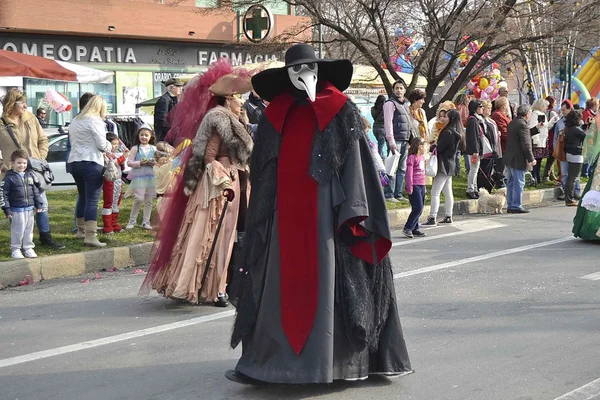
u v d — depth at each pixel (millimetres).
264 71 5289
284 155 5246
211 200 7758
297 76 5164
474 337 6625
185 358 6270
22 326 7414
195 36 29875
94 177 10375
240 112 8227
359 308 5074
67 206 13250
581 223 11164
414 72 19031
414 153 11805
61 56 27656
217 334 6926
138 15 28547
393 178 14391
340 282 5105
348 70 5344
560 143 16016
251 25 27078
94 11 27578
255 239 5270
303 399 5219
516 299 7918
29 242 9719
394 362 5324
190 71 30531
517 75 26297
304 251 5109
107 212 11180
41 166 9984
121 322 7445
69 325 7398
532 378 5609
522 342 6465
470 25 17375
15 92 10656
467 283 8672
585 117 18359
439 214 14156
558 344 6402
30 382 5828
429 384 5480
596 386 5434
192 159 7793
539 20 18062
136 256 10430
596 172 11016
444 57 21078
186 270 7758
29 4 26250
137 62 29281
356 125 5215
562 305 7648
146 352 6469
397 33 19172
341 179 5148
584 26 17703
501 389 5391
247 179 7961
